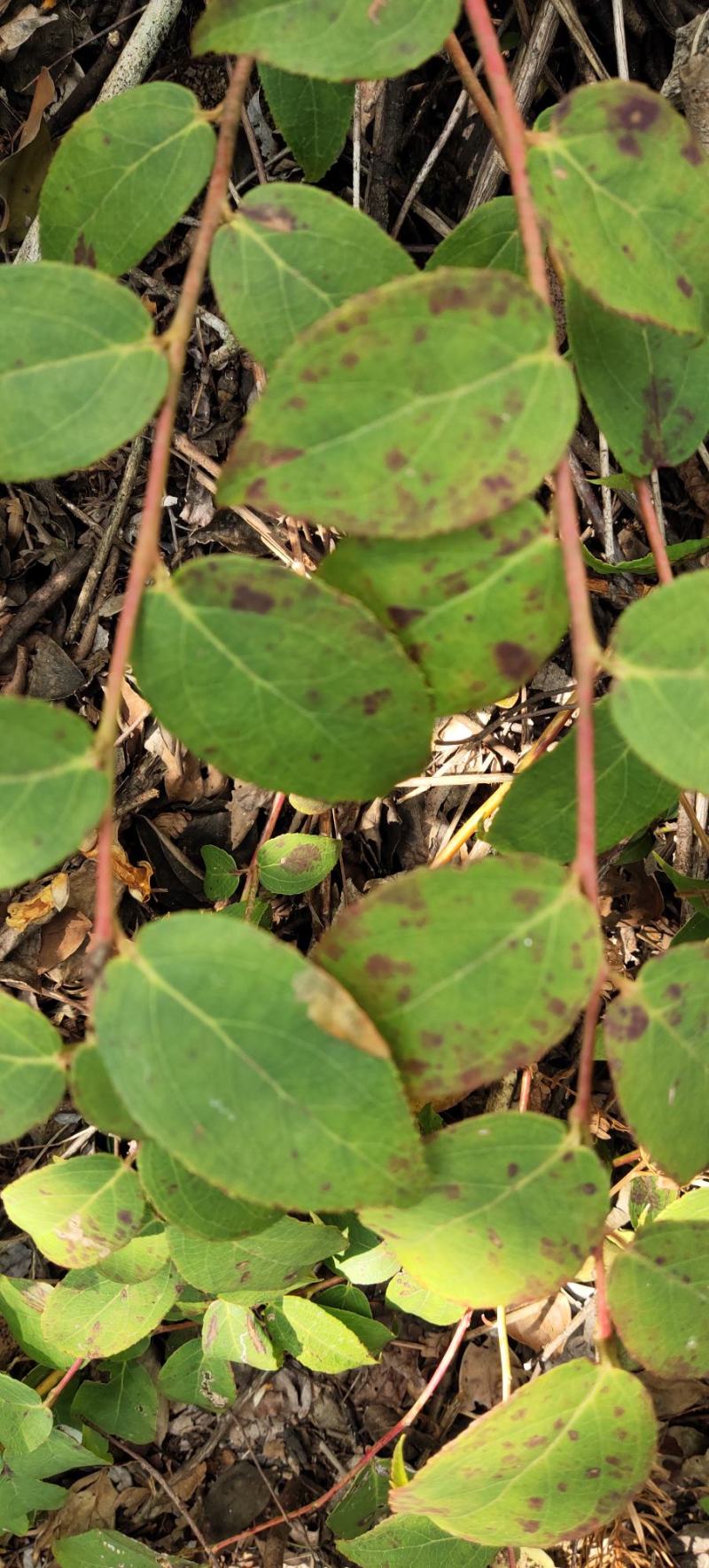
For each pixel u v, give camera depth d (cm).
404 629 38
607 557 61
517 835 43
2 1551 58
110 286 38
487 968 36
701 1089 39
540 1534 41
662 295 39
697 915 57
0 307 37
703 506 63
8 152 62
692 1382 61
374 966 36
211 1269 48
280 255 39
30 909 60
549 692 61
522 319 36
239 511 63
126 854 63
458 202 63
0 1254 60
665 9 60
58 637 63
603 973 37
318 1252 48
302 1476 60
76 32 61
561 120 38
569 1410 40
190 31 61
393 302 36
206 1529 59
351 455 36
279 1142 36
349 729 38
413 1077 37
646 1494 59
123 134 40
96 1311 51
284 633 37
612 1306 39
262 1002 35
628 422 43
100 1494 59
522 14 60
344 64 39
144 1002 35
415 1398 62
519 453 36
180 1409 61
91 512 64
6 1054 37
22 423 37
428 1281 39
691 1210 45
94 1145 62
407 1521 50
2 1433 54
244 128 62
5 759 36
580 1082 38
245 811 64
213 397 64
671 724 37
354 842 65
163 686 37
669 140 38
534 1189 38
